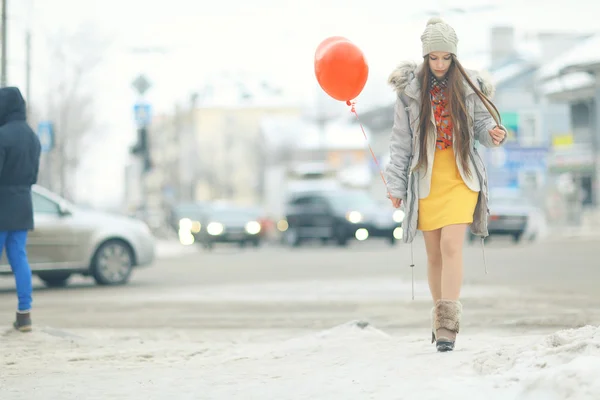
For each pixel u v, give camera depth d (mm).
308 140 141625
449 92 8891
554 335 7734
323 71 9383
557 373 6281
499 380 6914
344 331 10727
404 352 8867
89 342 11766
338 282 22969
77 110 60719
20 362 9930
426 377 7496
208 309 17031
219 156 162250
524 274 24203
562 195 71562
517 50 87688
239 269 30125
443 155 8953
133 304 18219
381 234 47094
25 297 12484
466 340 9883
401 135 9141
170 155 121312
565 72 73125
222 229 50125
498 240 51938
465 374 7484
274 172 75125
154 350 10781
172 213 60094
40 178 64062
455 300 8828
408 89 8984
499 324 13219
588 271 25297
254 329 13828
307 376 8070
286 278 25125
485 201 8938
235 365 9031
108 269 23547
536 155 73500
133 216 62188
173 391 7730
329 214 48406
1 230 12203
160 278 26203
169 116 119438
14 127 12258
